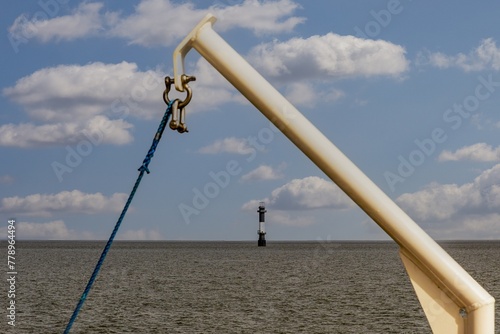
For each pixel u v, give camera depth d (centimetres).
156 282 6047
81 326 3372
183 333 3158
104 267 8638
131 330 3250
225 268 8338
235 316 3716
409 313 3819
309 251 17112
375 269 8088
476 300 499
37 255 13525
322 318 3638
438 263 502
